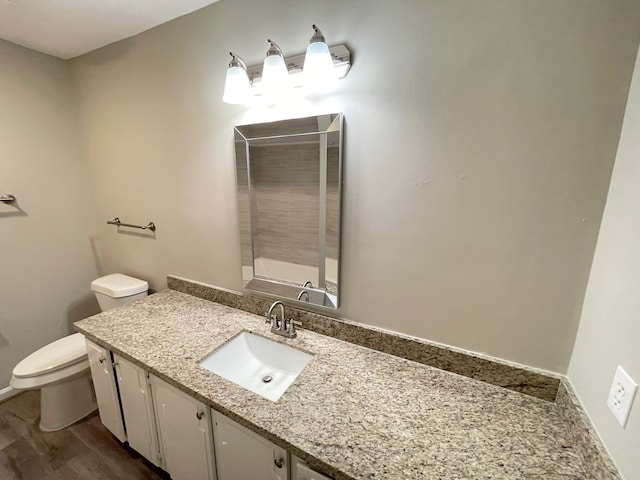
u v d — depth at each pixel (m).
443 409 0.92
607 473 0.64
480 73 0.88
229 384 1.04
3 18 1.46
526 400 0.95
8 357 1.96
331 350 1.23
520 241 0.91
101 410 1.59
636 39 0.70
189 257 1.77
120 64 1.73
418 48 0.94
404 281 1.13
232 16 1.29
